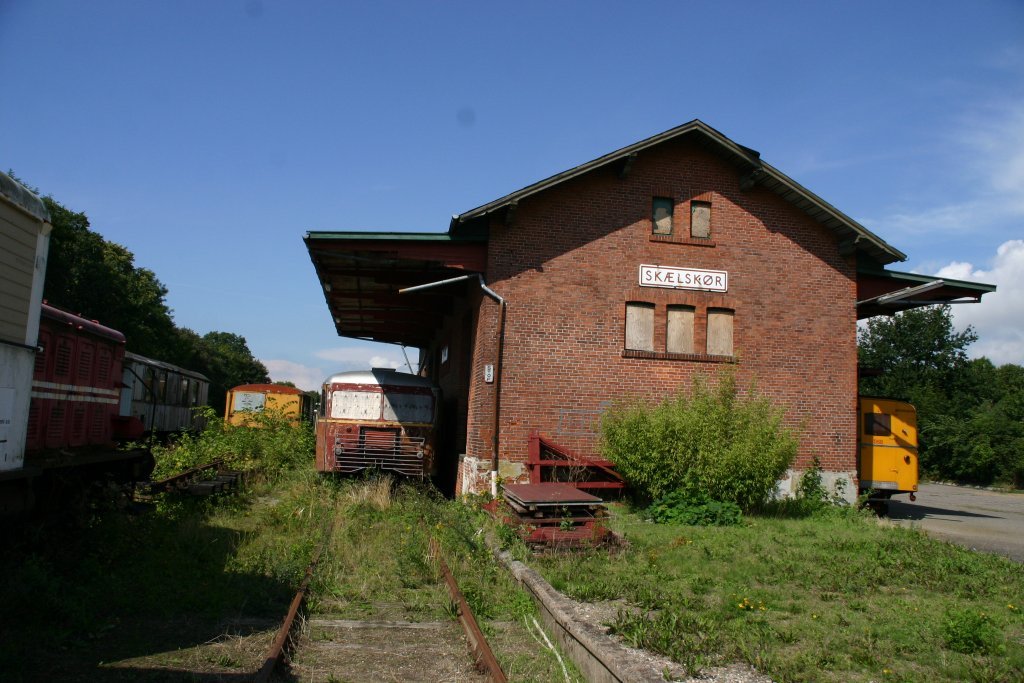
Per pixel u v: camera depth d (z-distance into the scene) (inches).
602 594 293.7
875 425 709.3
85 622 246.2
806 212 663.8
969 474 1441.9
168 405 1080.8
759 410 561.9
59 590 268.8
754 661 219.9
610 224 630.5
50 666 212.2
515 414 599.2
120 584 299.6
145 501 521.7
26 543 309.4
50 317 370.3
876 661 224.5
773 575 345.7
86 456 395.2
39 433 361.4
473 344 663.8
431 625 283.1
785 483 634.2
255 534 434.0
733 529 482.6
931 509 820.6
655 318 631.8
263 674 205.9
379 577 349.7
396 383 703.7
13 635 229.9
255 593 307.9
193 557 365.7
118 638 244.1
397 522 476.1
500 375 601.0
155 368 992.9
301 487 603.8
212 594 298.2
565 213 624.7
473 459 599.5
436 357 1051.3
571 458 593.9
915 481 703.7
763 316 648.4
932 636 250.4
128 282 1956.2
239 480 673.6
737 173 658.8
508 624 289.6
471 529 461.4
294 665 228.7
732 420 551.5
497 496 558.3
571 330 614.9
